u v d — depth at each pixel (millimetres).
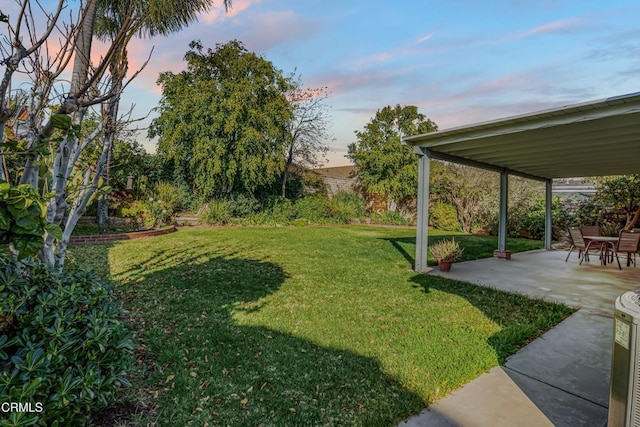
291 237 11102
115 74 2406
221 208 13734
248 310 4152
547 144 6078
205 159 12836
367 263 7426
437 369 2836
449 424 2176
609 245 9016
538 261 8664
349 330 3648
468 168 16516
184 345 3137
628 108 3973
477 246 11117
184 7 3824
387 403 2357
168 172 14258
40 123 2109
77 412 1746
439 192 17281
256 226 14125
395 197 19109
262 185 15055
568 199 13523
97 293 2234
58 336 1708
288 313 4105
